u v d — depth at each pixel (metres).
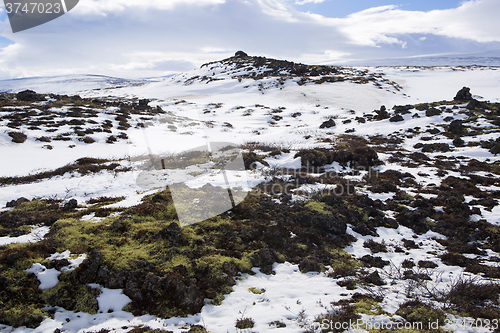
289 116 42.03
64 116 28.41
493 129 26.02
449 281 6.88
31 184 11.92
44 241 6.50
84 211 8.51
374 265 7.68
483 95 51.78
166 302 5.47
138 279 5.81
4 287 5.27
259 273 6.92
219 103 51.41
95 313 5.27
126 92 81.94
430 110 32.16
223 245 7.41
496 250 8.70
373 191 12.48
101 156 19.73
